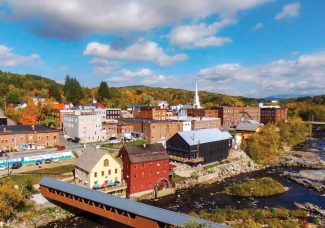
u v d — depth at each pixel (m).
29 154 90.00
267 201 73.25
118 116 166.00
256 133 138.12
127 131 131.38
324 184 86.88
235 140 126.50
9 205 58.22
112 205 54.97
